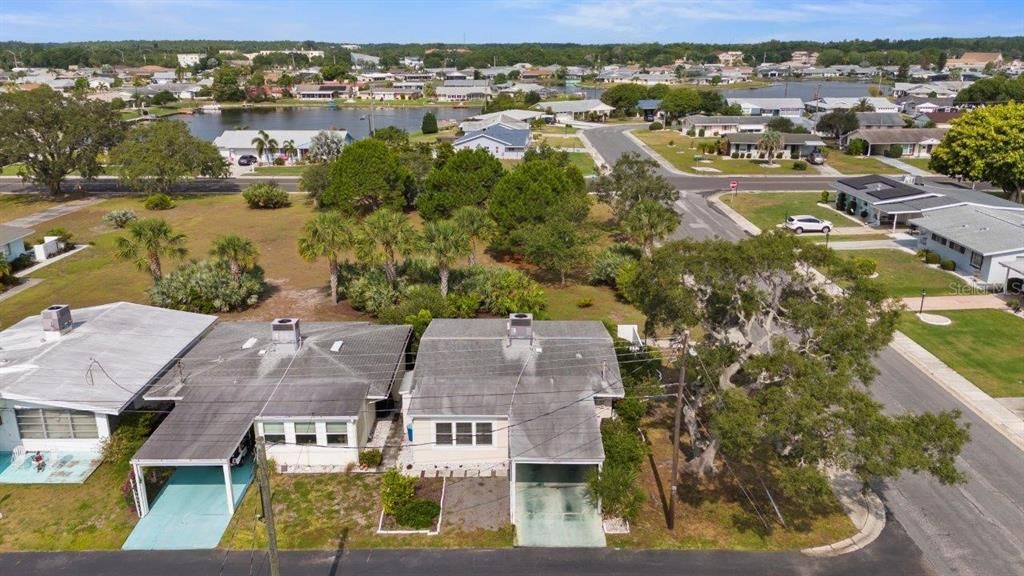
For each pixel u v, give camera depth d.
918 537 24.33
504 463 28.73
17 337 33.28
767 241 25.53
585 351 32.19
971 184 81.50
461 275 46.69
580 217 54.69
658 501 26.45
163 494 26.89
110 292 49.06
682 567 23.05
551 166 58.56
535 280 51.66
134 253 43.62
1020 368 36.59
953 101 153.12
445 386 29.41
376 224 42.44
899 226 65.75
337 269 46.88
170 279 44.50
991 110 70.88
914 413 32.09
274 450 28.72
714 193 80.69
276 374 30.73
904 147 106.88
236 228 66.75
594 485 25.30
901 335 40.72
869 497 26.50
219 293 44.19
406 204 73.88
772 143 98.88
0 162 76.81
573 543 24.22
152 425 29.58
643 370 33.22
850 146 106.12
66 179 91.81
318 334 34.91
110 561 23.38
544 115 147.12
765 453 29.41
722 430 22.12
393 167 68.62
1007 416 31.94
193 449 25.78
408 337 35.41
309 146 106.81
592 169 93.00
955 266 52.78
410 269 46.81
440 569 23.00
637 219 49.97
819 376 21.72
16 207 76.19
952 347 39.12
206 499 26.59
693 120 127.25
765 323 26.36
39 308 45.97
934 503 26.14
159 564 23.25
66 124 77.75
